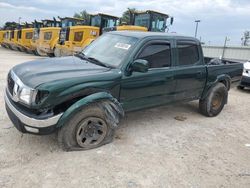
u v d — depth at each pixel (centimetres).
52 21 2467
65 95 353
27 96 343
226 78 620
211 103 600
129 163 367
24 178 313
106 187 310
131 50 434
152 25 1538
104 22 1716
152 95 470
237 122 598
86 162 360
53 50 1816
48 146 395
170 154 405
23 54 2227
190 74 527
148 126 517
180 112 632
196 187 326
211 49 2205
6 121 476
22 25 2897
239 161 404
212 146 450
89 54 493
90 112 382
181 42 513
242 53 1981
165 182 330
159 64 474
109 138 418
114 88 407
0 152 366
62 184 308
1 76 931
